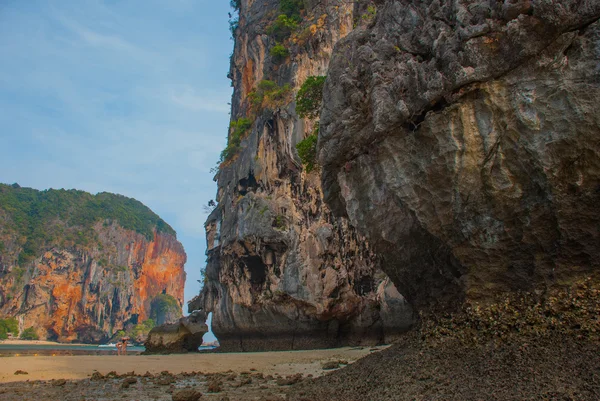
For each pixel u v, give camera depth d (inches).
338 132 548.7
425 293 503.5
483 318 415.8
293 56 1715.1
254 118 1883.6
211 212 2145.7
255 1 2198.6
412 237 495.8
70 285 5639.8
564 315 367.2
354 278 1348.4
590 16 365.7
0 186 6550.2
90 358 908.0
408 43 513.0
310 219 1441.9
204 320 1549.0
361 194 541.6
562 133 371.6
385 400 336.5
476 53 411.2
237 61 2263.8
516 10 395.9
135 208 7583.7
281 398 402.9
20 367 711.1
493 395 295.9
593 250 368.5
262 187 1637.6
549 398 274.1
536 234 395.2
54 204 6422.2
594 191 364.8
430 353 417.7
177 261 7652.6
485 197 418.9
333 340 1349.7
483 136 413.4
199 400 421.4
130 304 6151.6
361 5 1002.7
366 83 524.4
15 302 5226.4
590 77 362.9
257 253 1518.2
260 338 1539.1
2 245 5398.6
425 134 446.9
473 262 434.6
